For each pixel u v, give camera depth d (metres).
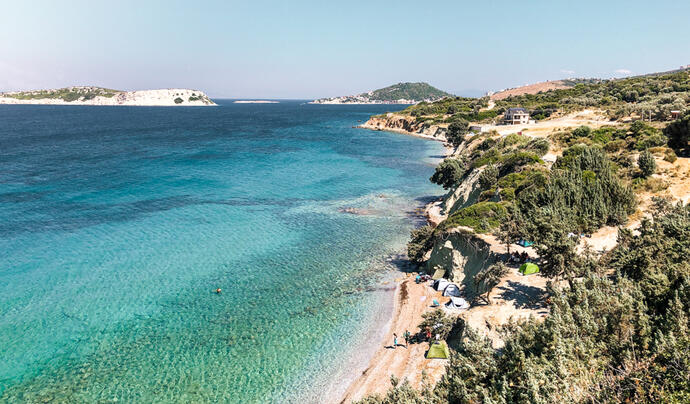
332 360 29.88
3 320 34.25
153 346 31.25
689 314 17.72
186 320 34.78
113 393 26.41
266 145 149.25
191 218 62.28
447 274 40.94
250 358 30.00
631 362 16.16
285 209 67.38
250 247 51.00
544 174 52.28
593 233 38.59
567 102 166.50
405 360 29.23
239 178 91.25
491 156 71.38
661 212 37.94
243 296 38.94
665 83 162.75
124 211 65.56
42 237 53.47
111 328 33.47
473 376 18.50
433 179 76.38
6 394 26.23
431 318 31.22
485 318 28.52
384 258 47.75
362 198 74.44
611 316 18.84
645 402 13.77
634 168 52.19
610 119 116.25
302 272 44.03
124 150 132.62
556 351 16.59
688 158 54.81
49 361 29.39
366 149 139.25
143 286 40.62
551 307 23.00
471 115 175.88
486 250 37.88
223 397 26.17
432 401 17.94
